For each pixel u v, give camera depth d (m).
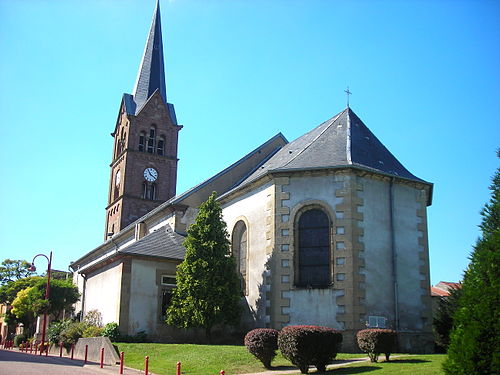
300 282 22.14
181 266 23.92
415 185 24.03
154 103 51.69
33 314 40.28
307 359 15.32
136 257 24.88
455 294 23.23
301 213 22.84
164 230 28.50
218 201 27.88
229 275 23.64
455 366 8.58
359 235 21.78
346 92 27.48
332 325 20.92
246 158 32.66
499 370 8.11
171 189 50.16
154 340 24.20
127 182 48.16
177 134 52.06
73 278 48.50
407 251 22.91
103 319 26.06
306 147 25.28
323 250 22.14
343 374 14.70
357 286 21.11
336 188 22.42
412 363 15.62
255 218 24.69
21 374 15.42
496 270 8.79
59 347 26.80
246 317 23.94
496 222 11.48
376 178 22.98
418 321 22.25
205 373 16.28
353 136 24.78
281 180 23.36
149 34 55.97
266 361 16.80
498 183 12.74
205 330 24.59
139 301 24.41
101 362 18.45
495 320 8.39
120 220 47.06
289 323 21.64
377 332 16.69
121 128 52.34
